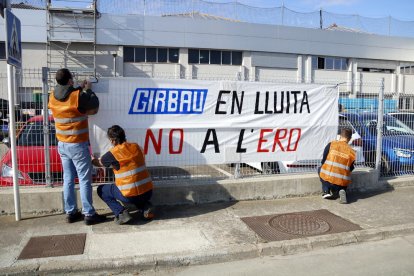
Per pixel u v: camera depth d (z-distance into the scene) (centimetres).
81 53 2753
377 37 3491
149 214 584
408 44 3603
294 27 3198
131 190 558
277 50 3159
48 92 617
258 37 3094
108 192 568
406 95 927
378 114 802
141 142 661
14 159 566
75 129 542
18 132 647
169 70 2939
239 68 3103
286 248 509
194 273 453
